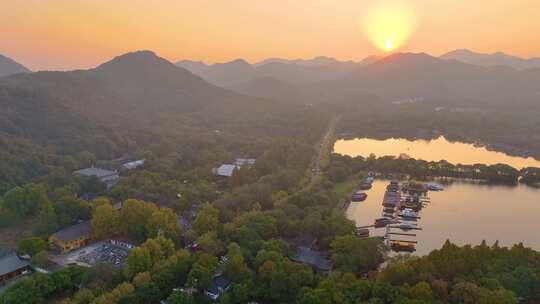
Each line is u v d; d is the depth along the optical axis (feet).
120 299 537.24
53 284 576.61
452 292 536.83
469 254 609.42
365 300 540.52
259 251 652.07
